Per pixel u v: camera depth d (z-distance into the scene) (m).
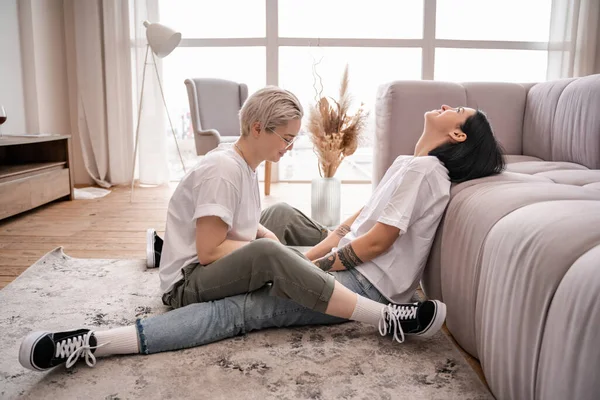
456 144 1.56
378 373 1.27
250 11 4.70
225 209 1.38
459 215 1.41
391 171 1.76
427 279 1.66
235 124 4.37
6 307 1.68
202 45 4.69
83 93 4.46
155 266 2.13
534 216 1.08
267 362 1.31
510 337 1.04
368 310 1.39
